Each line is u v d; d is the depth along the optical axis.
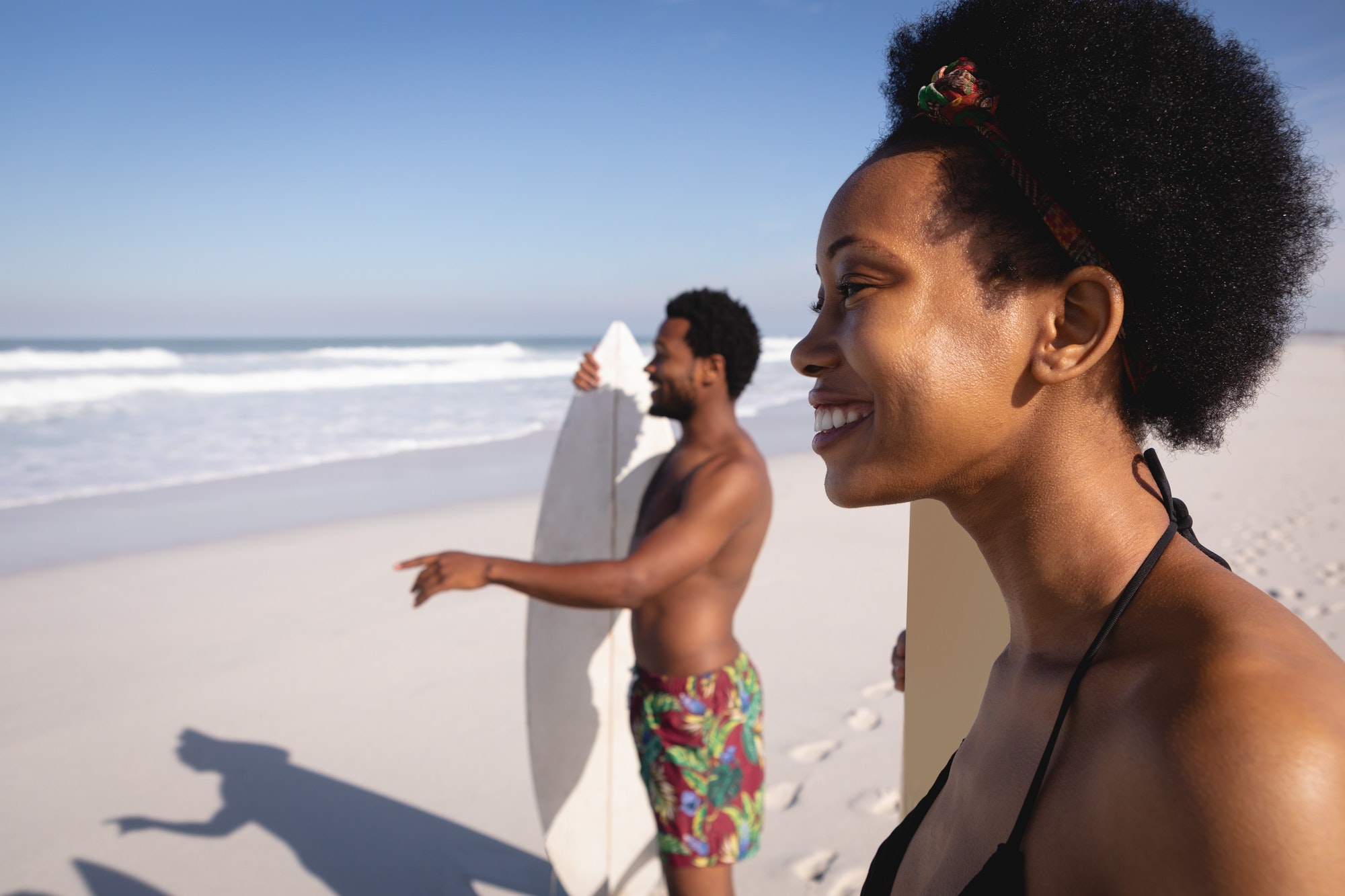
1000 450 0.58
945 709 1.30
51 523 7.79
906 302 0.58
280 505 8.66
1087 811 0.45
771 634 4.85
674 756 2.18
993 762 0.61
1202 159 0.55
